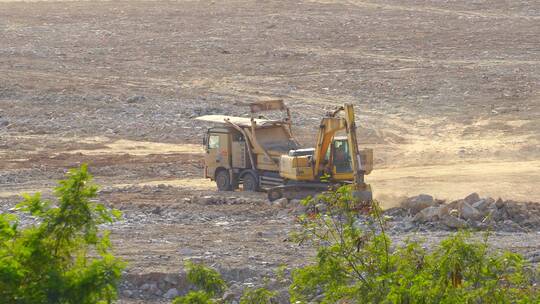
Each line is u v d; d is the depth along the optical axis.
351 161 101.81
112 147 154.62
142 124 168.88
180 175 132.25
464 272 36.44
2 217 34.84
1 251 33.41
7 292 32.81
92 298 33.88
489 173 128.38
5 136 162.62
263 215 96.44
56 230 34.22
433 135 157.75
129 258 74.25
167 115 174.25
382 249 38.91
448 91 185.75
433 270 36.50
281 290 64.06
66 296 33.31
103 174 133.00
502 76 196.12
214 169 116.69
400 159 141.62
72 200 34.53
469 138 154.38
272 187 110.31
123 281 67.94
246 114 174.12
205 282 41.00
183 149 153.38
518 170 130.12
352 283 40.69
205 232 86.88
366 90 190.38
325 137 102.81
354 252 39.44
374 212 45.47
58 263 34.22
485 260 37.16
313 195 104.06
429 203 91.75
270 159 110.88
